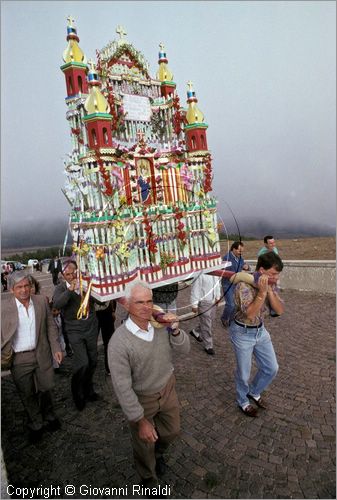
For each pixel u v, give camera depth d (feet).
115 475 10.97
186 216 15.75
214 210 16.85
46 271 55.16
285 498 9.71
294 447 11.59
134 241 14.15
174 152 16.90
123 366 8.69
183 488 10.24
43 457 12.02
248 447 11.73
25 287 12.14
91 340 14.66
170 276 15.08
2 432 13.58
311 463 10.87
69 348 20.72
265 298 12.33
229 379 16.43
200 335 21.30
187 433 12.63
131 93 16.67
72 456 12.00
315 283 31.27
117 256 13.34
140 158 15.31
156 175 15.53
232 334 12.91
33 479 11.00
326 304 27.40
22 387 12.44
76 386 14.48
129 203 14.42
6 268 47.34
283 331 22.17
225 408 14.06
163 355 9.50
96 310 16.65
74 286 13.78
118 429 13.32
